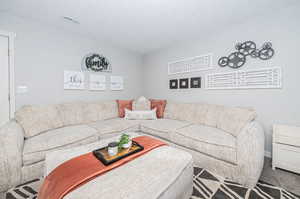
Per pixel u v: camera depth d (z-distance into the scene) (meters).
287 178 1.48
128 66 3.58
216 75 2.46
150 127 2.35
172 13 1.93
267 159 1.91
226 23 2.21
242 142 1.42
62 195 0.78
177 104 2.83
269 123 1.95
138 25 2.29
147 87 3.83
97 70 2.96
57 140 1.64
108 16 2.02
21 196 1.25
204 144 1.68
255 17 2.01
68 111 2.30
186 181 1.14
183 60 2.96
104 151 1.30
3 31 1.90
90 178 0.91
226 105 2.36
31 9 1.85
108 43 3.11
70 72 2.57
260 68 1.99
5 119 1.95
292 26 1.74
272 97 1.92
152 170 1.03
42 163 1.50
